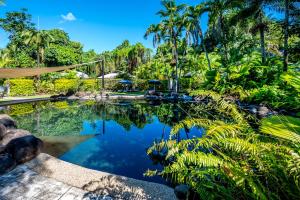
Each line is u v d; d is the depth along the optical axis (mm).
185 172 2002
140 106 14508
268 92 8219
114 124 9219
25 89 21438
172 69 24734
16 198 2783
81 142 6445
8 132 5090
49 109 13406
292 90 7816
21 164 3797
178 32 20938
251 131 2148
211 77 13195
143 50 40062
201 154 1812
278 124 1798
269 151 1688
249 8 12867
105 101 17516
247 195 1783
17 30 35438
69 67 6742
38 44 25875
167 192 2850
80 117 10867
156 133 7602
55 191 2941
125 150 5738
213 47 22016
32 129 8203
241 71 12070
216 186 1949
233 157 2029
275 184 1662
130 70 40594
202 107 2922
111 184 3105
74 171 3520
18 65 30344
